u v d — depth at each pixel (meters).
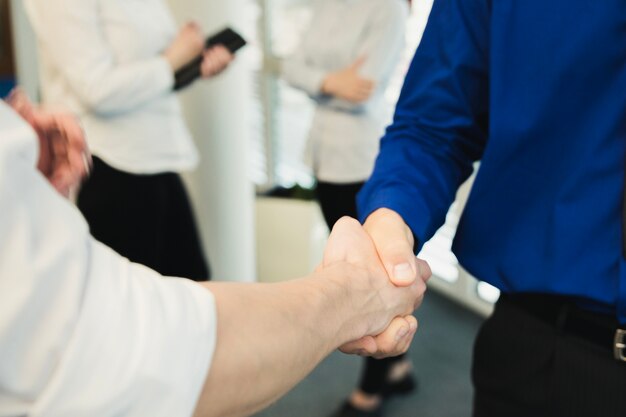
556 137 0.65
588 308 0.65
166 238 1.81
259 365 0.43
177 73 1.60
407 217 0.72
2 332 0.31
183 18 2.15
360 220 0.79
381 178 0.78
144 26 1.57
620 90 0.60
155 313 0.38
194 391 0.38
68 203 0.38
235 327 0.43
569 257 0.65
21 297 0.32
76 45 1.42
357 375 2.11
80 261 0.35
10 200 0.32
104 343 0.35
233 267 2.46
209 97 2.22
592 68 0.61
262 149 3.33
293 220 2.72
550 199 0.67
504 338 0.75
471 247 0.77
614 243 0.62
